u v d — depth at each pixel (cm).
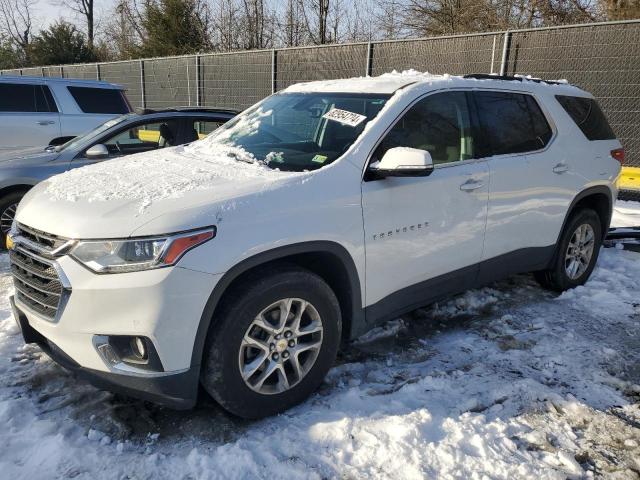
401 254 345
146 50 2450
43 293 282
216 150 387
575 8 1494
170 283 254
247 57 1329
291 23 2247
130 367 262
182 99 1550
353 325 333
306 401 316
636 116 831
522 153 426
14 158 613
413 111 364
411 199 344
